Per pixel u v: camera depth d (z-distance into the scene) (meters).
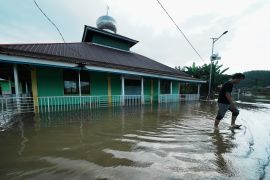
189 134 3.97
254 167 2.32
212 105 11.61
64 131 4.19
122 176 2.03
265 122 5.73
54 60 6.98
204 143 3.30
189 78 14.95
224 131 4.29
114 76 11.41
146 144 3.24
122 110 8.28
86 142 3.35
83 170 2.19
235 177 2.05
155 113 7.41
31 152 2.81
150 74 11.08
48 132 4.09
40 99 7.99
